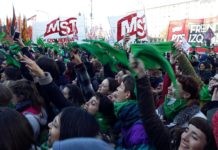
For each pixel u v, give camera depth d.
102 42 5.21
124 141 3.40
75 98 4.76
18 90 3.59
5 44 9.44
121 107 3.53
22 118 2.12
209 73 10.59
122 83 3.74
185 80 3.85
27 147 2.08
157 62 3.04
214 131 2.86
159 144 2.84
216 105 4.13
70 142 1.66
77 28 14.02
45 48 13.61
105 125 3.85
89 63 7.45
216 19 20.09
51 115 3.62
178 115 3.86
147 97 2.86
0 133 2.01
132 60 2.90
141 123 3.27
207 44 14.95
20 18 16.81
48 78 3.29
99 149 1.66
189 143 2.60
